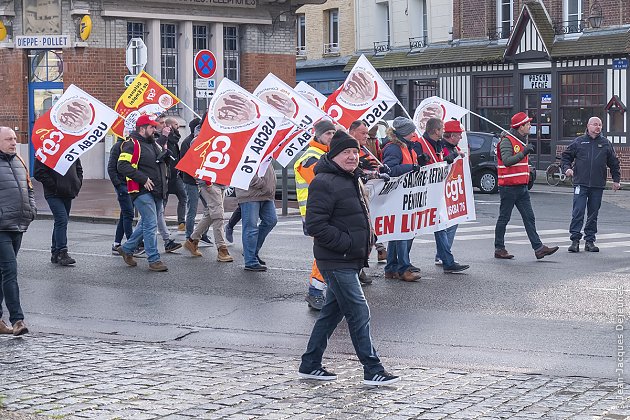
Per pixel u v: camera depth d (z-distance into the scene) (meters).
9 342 11.13
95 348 10.76
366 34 53.50
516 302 13.09
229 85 15.02
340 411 8.01
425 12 51.09
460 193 15.69
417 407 8.08
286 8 38.97
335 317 9.16
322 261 8.98
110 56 35.38
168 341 11.30
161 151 16.52
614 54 41.25
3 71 35.44
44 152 16.56
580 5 43.41
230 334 11.67
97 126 16.80
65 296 14.14
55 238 16.88
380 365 8.95
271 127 14.98
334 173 8.97
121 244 18.20
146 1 35.62
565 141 43.75
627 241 19.77
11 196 11.33
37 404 8.26
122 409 8.10
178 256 17.83
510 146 16.94
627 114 41.16
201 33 37.50
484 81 47.41
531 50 44.38
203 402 8.33
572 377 9.14
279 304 13.40
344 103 15.65
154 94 20.80
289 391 8.70
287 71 39.41
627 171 41.19
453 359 10.13
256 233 15.97
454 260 16.75
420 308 12.83
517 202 17.03
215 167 15.05
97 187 32.44
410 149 14.30
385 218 14.14
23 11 34.91
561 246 18.98
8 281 11.43
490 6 46.91
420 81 50.75
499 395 8.44
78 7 34.69
